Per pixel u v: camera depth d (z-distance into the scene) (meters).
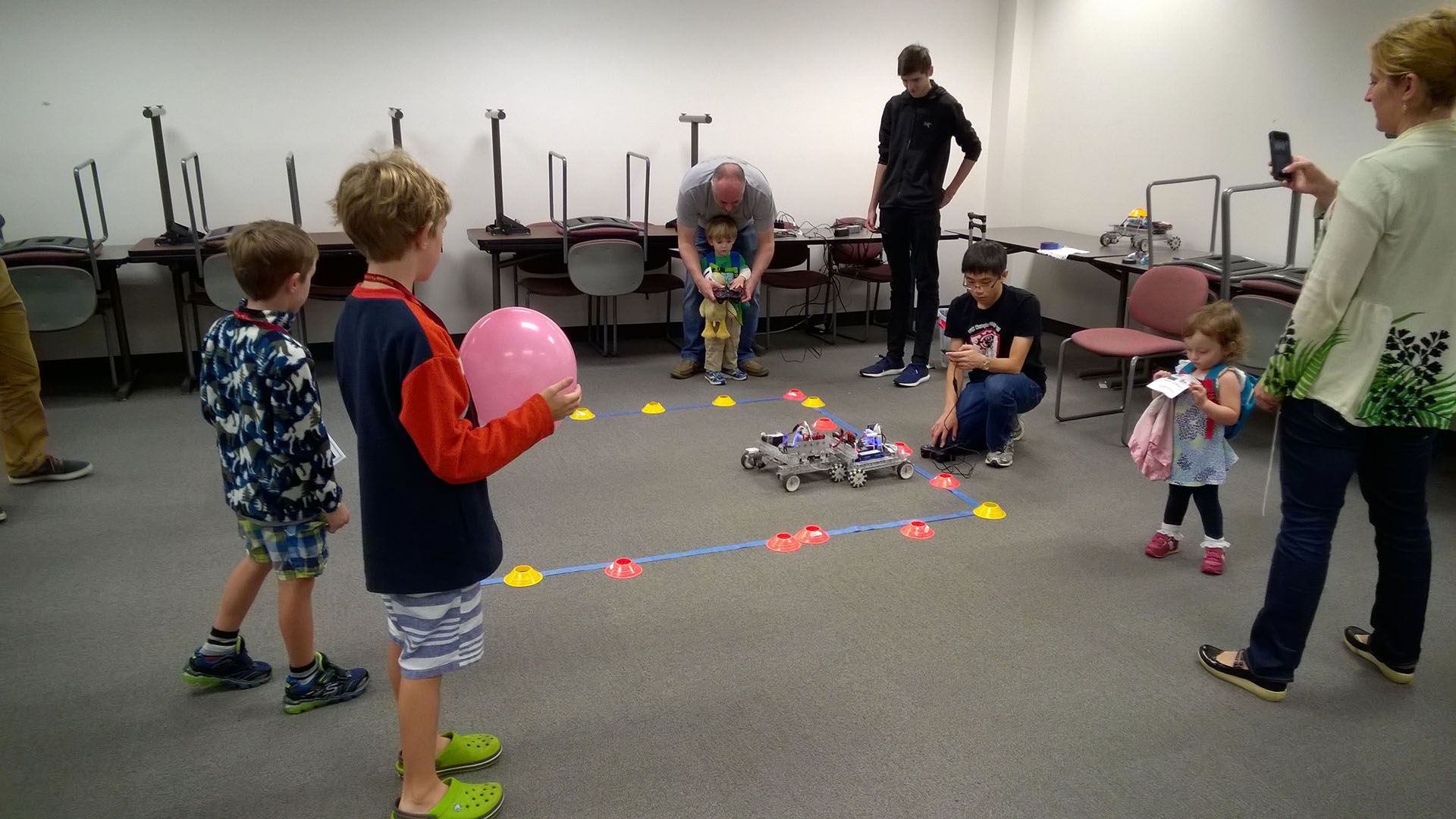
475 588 1.67
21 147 4.78
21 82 4.71
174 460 3.82
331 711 2.18
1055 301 6.40
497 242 5.01
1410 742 2.10
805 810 1.86
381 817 1.84
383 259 1.50
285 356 1.85
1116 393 4.90
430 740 1.72
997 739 2.08
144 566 2.89
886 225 4.99
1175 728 2.13
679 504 3.39
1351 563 2.94
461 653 1.68
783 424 4.35
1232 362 2.78
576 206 5.82
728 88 5.95
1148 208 4.51
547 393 1.57
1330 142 4.57
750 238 4.99
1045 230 6.22
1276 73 4.78
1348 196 1.89
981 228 5.64
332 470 2.01
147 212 5.05
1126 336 4.27
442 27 5.30
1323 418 2.03
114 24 4.77
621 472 3.71
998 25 6.48
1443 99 1.86
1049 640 2.49
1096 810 1.87
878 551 3.02
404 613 1.62
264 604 2.65
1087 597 2.73
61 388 4.88
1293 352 2.01
